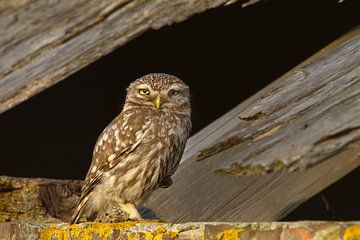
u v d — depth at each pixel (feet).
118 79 41.93
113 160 33.91
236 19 37.76
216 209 29.40
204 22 37.55
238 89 42.42
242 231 20.89
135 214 33.30
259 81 41.68
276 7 37.14
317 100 23.21
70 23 36.76
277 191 27.61
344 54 26.99
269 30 39.06
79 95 42.86
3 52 37.76
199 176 31.27
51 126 44.80
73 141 46.78
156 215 31.50
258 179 28.71
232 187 29.40
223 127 31.68
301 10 37.55
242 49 40.37
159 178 33.63
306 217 31.81
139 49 39.42
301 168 17.78
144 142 33.78
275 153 18.79
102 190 33.91
